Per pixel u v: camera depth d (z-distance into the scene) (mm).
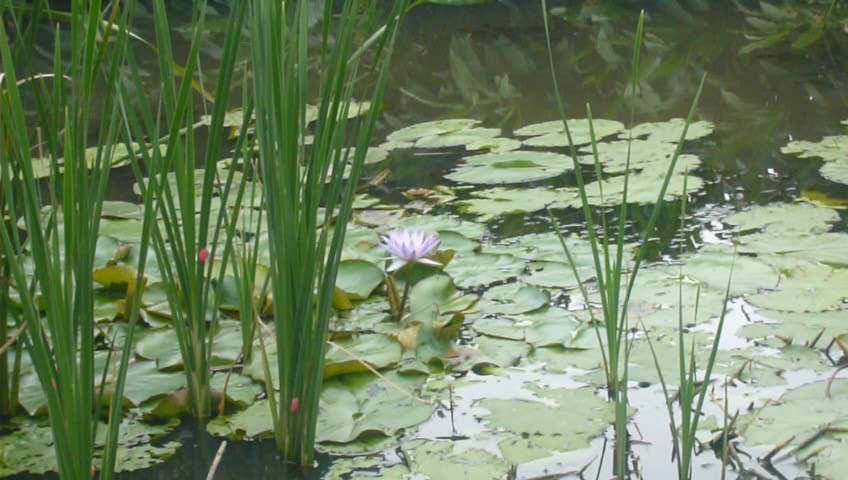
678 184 6152
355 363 5141
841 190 6098
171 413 5055
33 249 4531
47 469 4871
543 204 6043
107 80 4773
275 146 4812
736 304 5406
